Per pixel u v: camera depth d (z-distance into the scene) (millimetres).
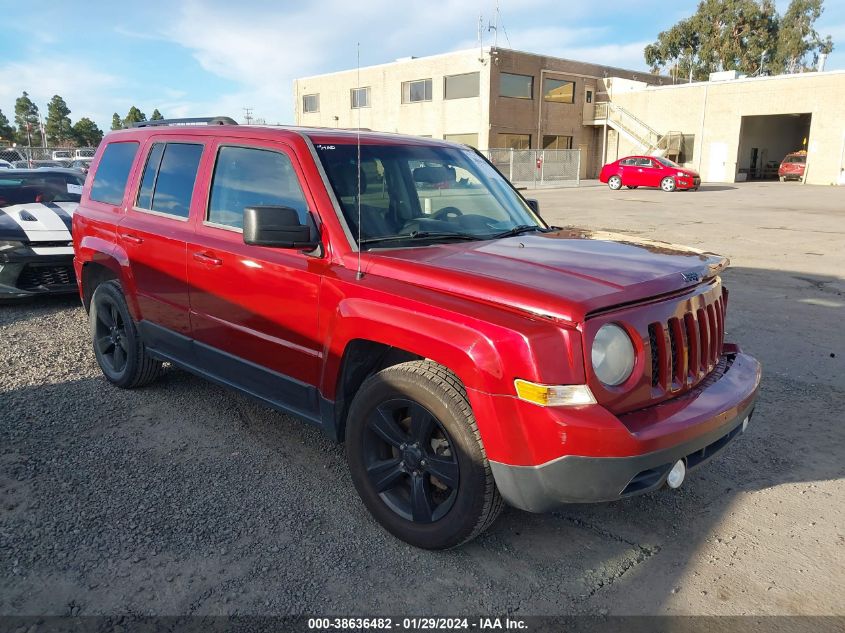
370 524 3271
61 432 4254
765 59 59844
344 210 3363
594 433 2469
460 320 2684
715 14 58656
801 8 57906
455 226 3721
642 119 41156
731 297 8047
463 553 3049
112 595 2725
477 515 2793
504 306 2658
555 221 16328
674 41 60875
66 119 106875
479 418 2639
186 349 4219
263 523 3262
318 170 3447
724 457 4008
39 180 9344
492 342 2574
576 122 41750
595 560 3008
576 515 3389
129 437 4195
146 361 4836
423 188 3836
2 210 8188
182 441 4152
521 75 37188
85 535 3129
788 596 2760
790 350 5992
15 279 7219
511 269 2918
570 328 2523
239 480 3678
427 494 2992
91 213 5074
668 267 3057
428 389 2818
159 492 3533
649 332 2775
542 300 2578
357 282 3096
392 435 3045
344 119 43062
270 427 4375
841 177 34312
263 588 2787
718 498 3553
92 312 5145
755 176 41125
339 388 3271
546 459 2525
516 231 3900
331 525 3256
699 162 39250
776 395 4965
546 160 35375
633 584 2840
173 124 4805
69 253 7320
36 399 4805
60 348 6055
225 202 3910
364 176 3574
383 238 3383
